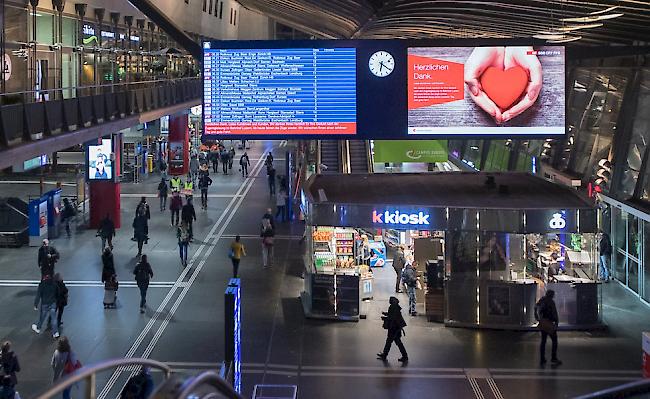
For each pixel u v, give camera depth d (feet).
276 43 62.44
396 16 74.23
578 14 58.90
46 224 94.38
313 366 53.98
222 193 134.72
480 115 62.08
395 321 54.75
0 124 48.24
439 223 62.39
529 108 61.93
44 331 60.23
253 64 62.64
